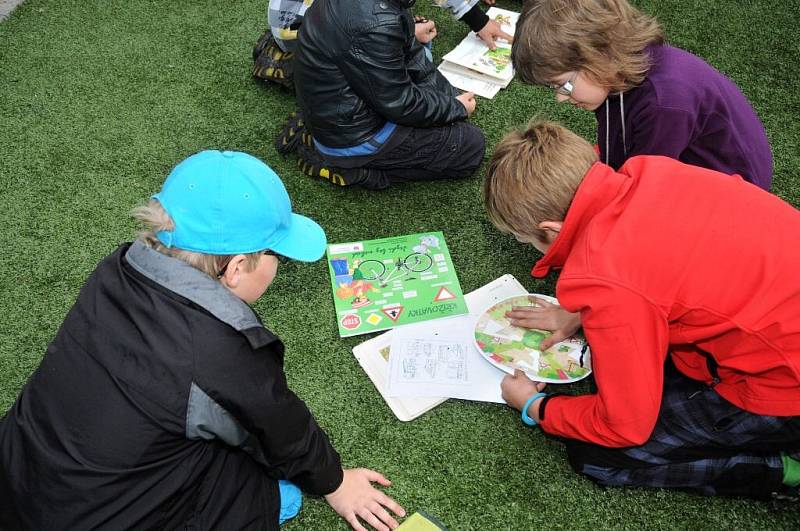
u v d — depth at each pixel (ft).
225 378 3.33
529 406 4.85
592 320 3.79
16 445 3.47
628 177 3.94
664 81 4.85
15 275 6.23
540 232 4.22
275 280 6.11
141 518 3.47
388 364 5.41
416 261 6.22
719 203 3.77
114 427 3.27
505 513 4.68
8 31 8.84
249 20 8.97
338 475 4.32
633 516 4.65
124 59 8.45
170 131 7.55
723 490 4.64
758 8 8.87
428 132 6.64
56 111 7.80
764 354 3.81
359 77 6.02
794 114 7.52
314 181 7.05
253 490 4.06
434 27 8.11
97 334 3.36
